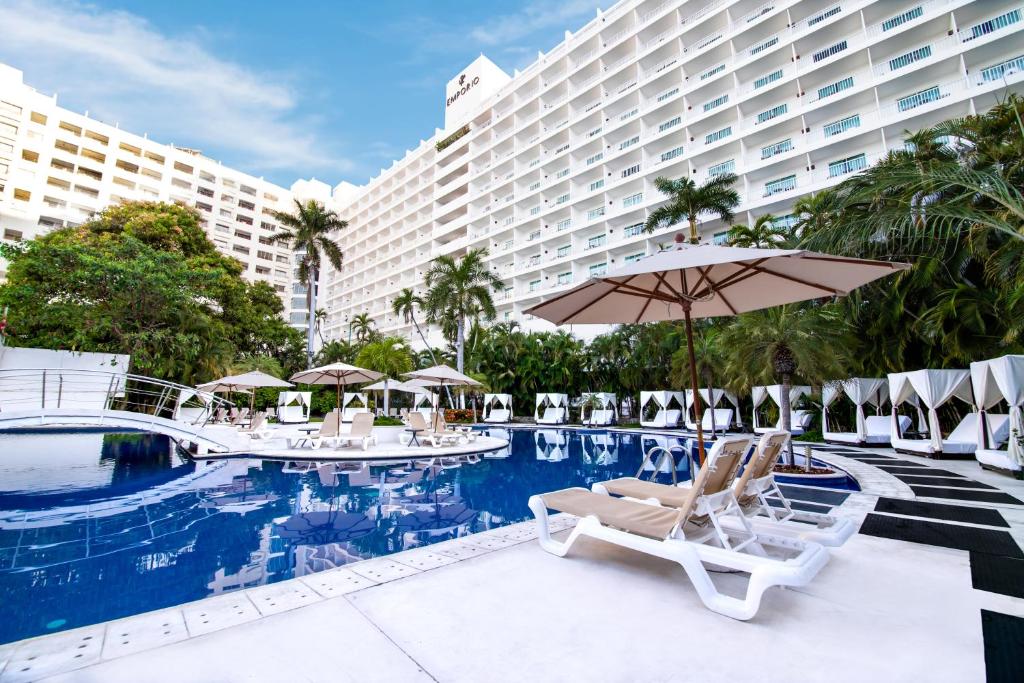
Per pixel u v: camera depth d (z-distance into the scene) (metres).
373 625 2.40
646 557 3.50
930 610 2.59
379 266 65.75
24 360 13.68
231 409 21.84
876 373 15.09
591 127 40.62
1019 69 21.95
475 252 26.58
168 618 2.47
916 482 7.20
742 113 31.34
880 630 2.35
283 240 36.84
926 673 1.95
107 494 7.37
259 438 13.91
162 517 5.94
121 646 2.17
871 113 26.53
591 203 39.66
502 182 46.28
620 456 13.12
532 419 32.66
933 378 10.57
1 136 44.38
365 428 12.34
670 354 25.77
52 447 13.35
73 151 50.41
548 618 2.49
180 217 26.09
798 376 10.55
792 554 3.48
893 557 3.52
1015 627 2.37
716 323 20.22
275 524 5.61
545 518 3.72
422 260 55.34
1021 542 3.91
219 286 24.52
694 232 23.81
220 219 63.53
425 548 3.71
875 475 7.87
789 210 29.09
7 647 2.14
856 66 27.19
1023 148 10.28
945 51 23.52
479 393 31.25
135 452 12.73
